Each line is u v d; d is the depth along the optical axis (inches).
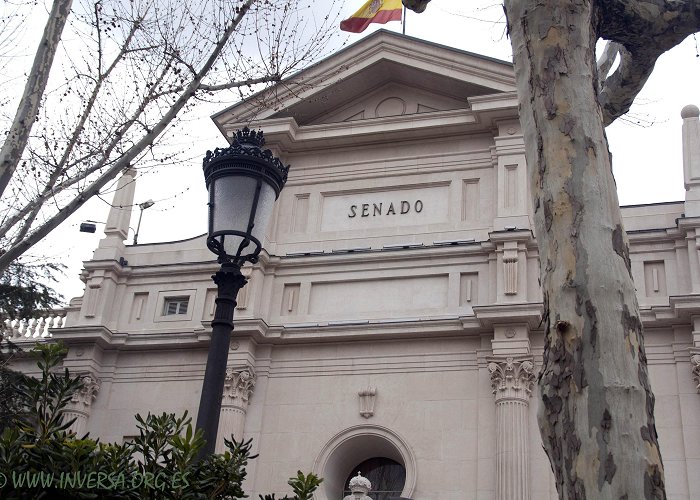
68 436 273.7
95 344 1023.0
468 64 1048.2
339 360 967.6
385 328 954.1
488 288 952.3
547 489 837.8
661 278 914.1
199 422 375.6
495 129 1040.2
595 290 269.6
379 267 1002.1
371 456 954.1
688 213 921.5
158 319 1047.0
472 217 1007.6
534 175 305.9
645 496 237.0
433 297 970.7
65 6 447.8
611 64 451.5
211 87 505.0
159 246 1100.5
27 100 424.8
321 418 942.4
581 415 252.4
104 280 1070.4
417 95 1096.8
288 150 1103.0
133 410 1003.3
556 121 306.7
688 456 818.8
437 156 1054.4
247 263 1021.2
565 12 325.1
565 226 285.6
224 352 394.9
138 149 464.1
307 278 1020.5
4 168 409.4
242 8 515.5
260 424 952.9
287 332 979.9
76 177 469.7
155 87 513.3
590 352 260.4
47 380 279.1
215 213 426.0
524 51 327.3
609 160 303.7
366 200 1058.1
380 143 1082.7
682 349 868.6
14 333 1078.4
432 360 938.1
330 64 1087.0
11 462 249.1
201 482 279.0
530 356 890.7
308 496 318.7
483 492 855.1
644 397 254.1
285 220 1069.1
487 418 889.5
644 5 366.9
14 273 1002.7
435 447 892.6
